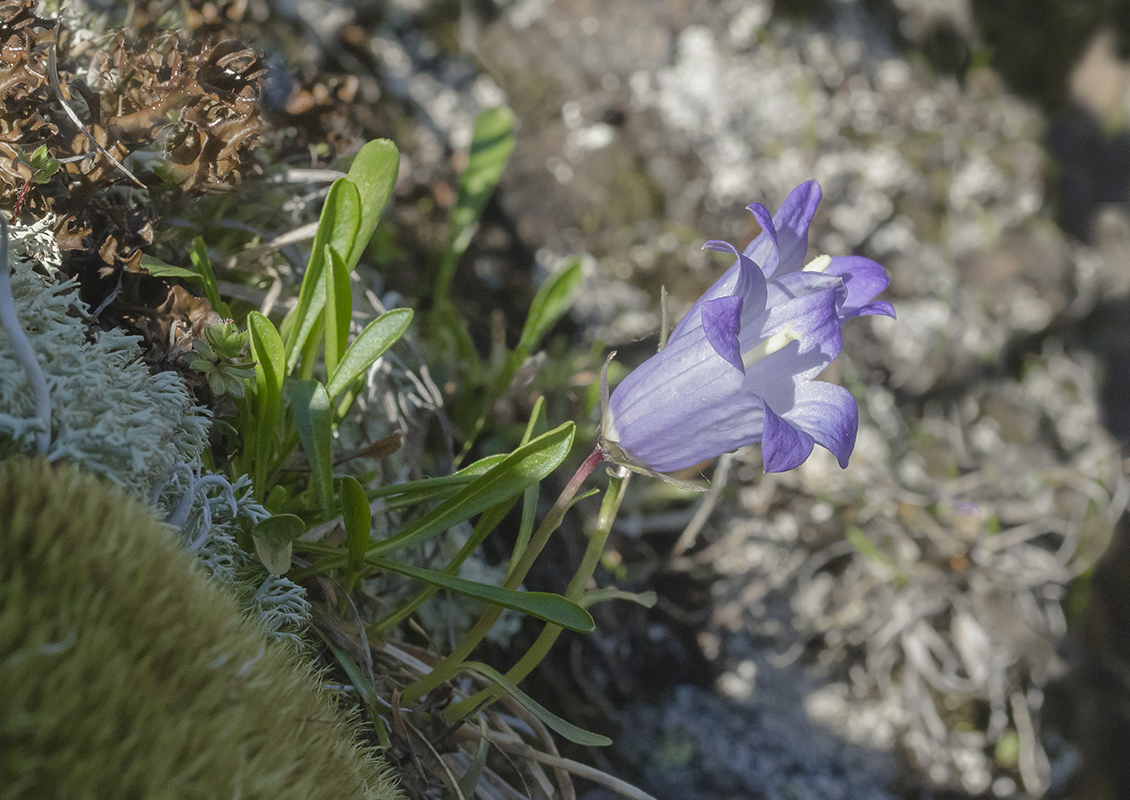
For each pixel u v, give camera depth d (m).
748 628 0.31
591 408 0.28
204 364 0.21
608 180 0.35
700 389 0.21
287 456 0.22
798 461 0.20
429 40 0.34
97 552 0.18
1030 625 0.33
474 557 0.26
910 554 0.32
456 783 0.22
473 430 0.27
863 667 0.31
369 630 0.22
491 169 0.28
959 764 0.31
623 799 0.27
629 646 0.29
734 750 0.29
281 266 0.25
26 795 0.16
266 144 0.24
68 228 0.21
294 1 0.31
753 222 0.36
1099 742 0.33
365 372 0.24
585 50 0.36
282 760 0.18
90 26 0.23
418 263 0.30
